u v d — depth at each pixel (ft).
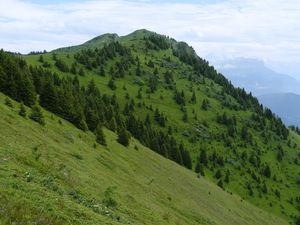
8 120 190.39
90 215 83.82
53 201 79.87
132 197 167.94
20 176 92.94
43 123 229.66
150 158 370.73
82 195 113.19
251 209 443.32
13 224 56.13
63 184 113.09
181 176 372.38
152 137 570.05
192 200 291.79
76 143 237.04
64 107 304.30
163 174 327.47
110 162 242.17
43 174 113.09
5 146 132.87
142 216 139.44
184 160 579.89
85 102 464.65
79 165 178.19
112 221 88.07
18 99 278.26
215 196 379.76
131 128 543.39
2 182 79.05
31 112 234.38
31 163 117.39
